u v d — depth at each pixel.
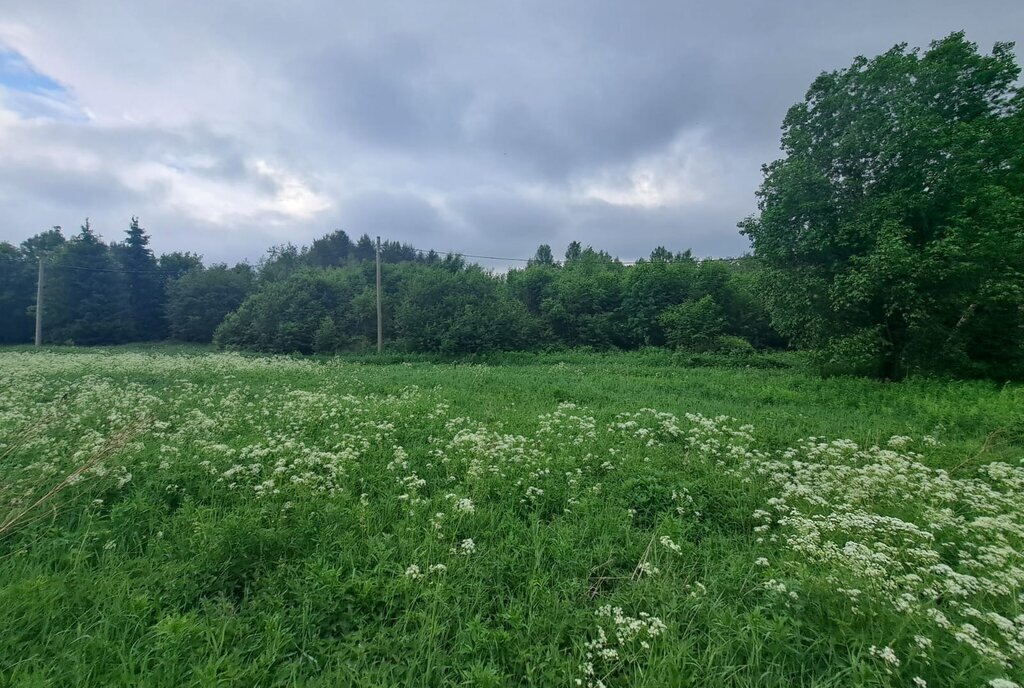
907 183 16.11
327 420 9.12
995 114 16.44
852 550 4.11
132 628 3.47
